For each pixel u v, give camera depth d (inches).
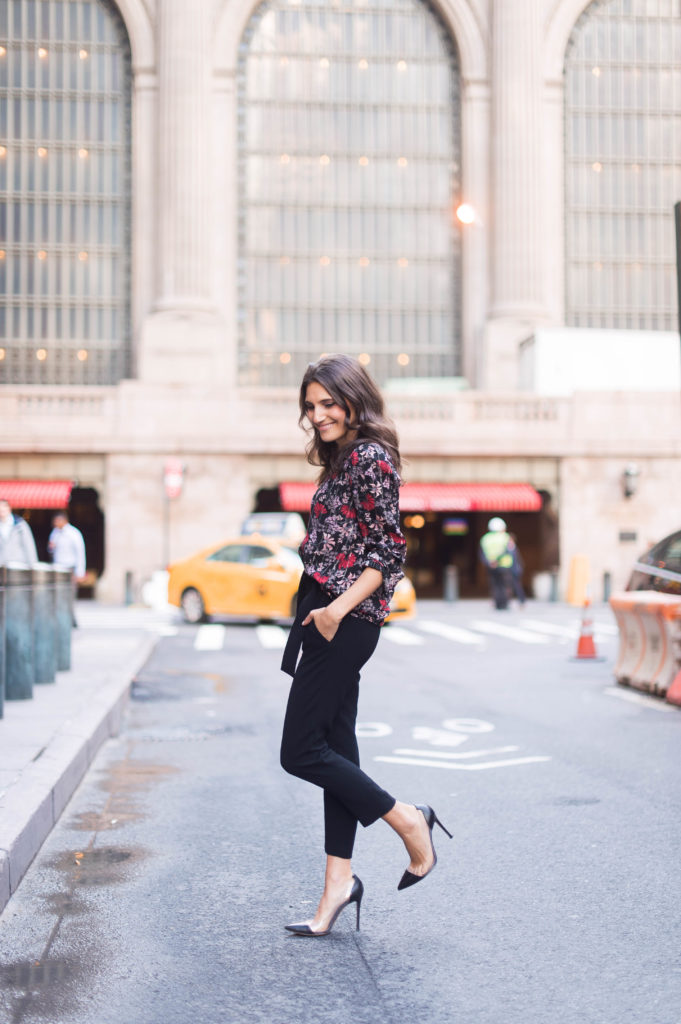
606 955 144.7
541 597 1183.6
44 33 1413.6
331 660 146.0
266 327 1432.1
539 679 475.5
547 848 199.0
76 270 1411.2
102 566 1358.3
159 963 142.4
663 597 424.8
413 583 1438.2
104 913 163.0
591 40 1486.2
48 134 1412.4
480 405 1178.0
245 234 1428.4
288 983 135.4
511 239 1417.3
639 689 434.0
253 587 786.8
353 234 1450.5
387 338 1448.1
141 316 1393.9
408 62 1462.8
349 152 1451.8
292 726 147.9
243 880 180.4
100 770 274.7
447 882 178.9
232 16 1416.1
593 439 1186.0
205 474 1159.0
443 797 241.0
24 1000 130.0
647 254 1486.2
